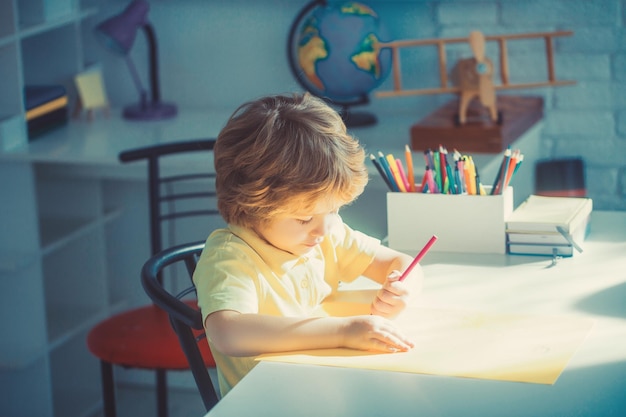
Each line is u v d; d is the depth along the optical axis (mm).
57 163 2658
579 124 2701
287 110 1228
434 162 1583
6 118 2582
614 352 1121
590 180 2732
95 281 2947
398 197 1581
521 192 2510
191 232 2967
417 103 2816
